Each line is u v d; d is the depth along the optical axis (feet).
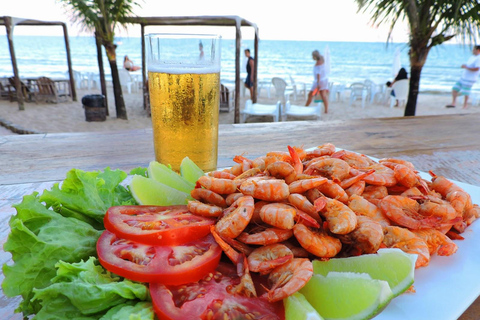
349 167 4.53
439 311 2.82
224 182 4.00
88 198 3.68
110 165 6.31
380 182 4.38
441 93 57.06
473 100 45.34
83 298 2.63
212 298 2.92
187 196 4.28
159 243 3.24
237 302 2.92
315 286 3.03
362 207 3.94
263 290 3.17
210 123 5.58
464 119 10.32
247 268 3.17
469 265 3.35
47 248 2.99
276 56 144.77
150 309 2.72
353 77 77.56
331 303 2.90
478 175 6.12
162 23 28.07
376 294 2.74
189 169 5.00
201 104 5.38
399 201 3.95
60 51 158.71
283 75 85.61
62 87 56.59
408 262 3.00
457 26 16.19
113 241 3.28
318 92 38.50
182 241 3.33
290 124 9.48
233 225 3.36
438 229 3.82
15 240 2.93
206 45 5.34
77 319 2.65
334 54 160.04
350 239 3.49
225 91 36.14
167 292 2.85
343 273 3.00
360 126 9.39
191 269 2.99
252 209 3.43
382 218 3.93
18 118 32.58
